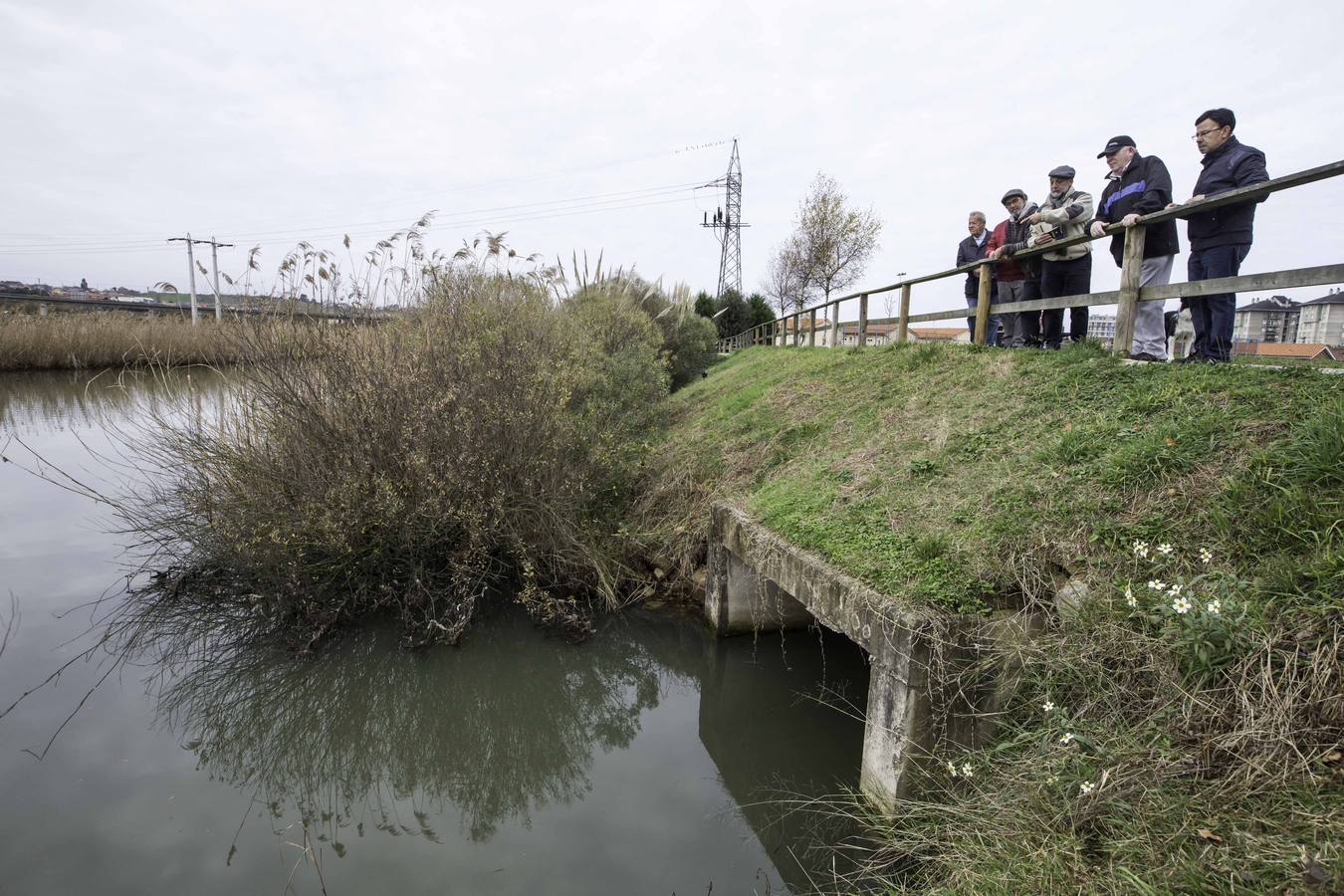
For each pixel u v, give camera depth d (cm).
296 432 612
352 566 595
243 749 473
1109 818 249
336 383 634
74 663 543
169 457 656
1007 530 381
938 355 720
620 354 1010
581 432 725
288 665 551
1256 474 319
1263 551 292
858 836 355
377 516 596
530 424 670
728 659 573
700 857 369
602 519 732
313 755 482
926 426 569
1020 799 281
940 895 268
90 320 2216
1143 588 305
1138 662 290
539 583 679
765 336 2108
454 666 565
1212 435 362
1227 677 261
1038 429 472
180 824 385
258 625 602
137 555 704
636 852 374
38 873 336
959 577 360
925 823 316
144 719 485
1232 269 464
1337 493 289
